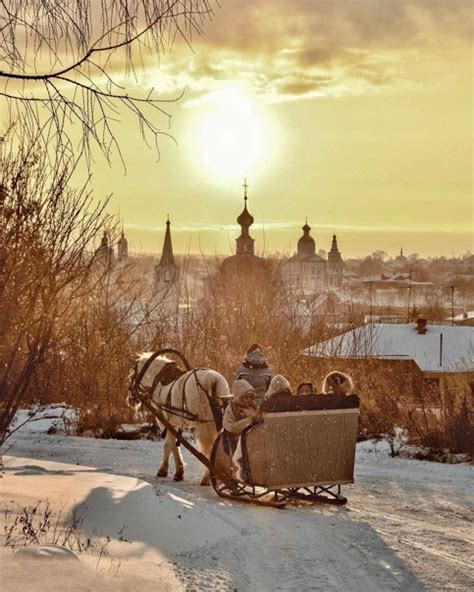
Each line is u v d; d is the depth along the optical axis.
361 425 22.88
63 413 22.88
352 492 14.49
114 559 8.49
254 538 10.63
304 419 12.66
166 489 13.22
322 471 12.91
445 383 26.25
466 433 19.62
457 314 160.75
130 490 11.62
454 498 14.12
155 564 8.62
